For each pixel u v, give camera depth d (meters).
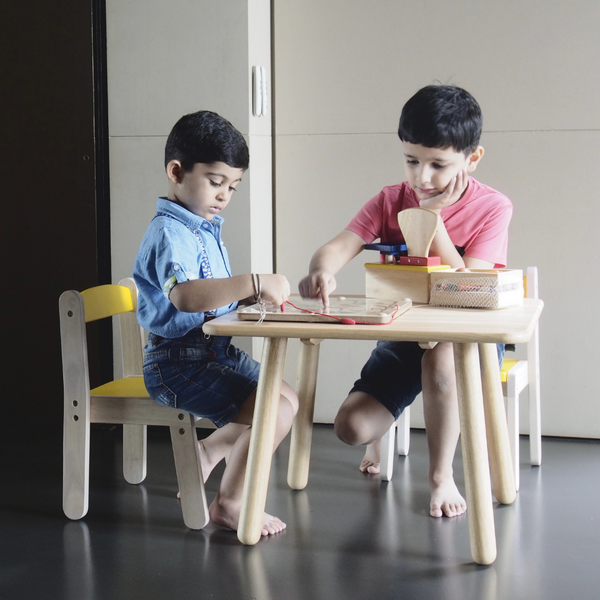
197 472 1.81
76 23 2.62
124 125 2.64
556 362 2.57
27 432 2.71
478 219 1.95
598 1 2.41
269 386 1.65
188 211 1.81
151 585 1.54
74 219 2.69
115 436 2.67
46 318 2.75
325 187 2.69
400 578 1.56
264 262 2.67
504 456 1.94
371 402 1.90
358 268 2.68
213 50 2.53
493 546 1.61
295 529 1.82
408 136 1.78
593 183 2.48
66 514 1.91
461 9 2.51
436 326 1.43
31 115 2.68
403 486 2.13
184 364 1.79
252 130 2.54
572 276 2.53
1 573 1.60
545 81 2.48
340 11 2.61
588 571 1.58
